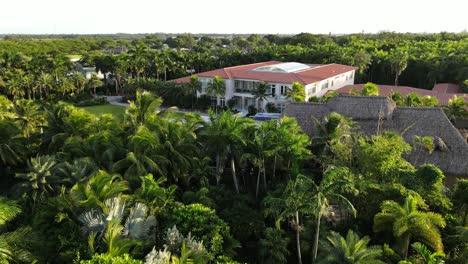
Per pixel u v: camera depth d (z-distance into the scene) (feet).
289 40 561.43
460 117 168.25
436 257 70.90
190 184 118.42
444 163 114.11
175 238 75.87
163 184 107.76
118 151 105.70
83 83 316.40
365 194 93.45
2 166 139.23
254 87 247.09
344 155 103.24
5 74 298.97
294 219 94.84
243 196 109.50
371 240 92.07
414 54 333.83
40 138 141.08
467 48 325.21
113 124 126.00
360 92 192.85
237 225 96.02
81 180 87.66
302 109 140.87
